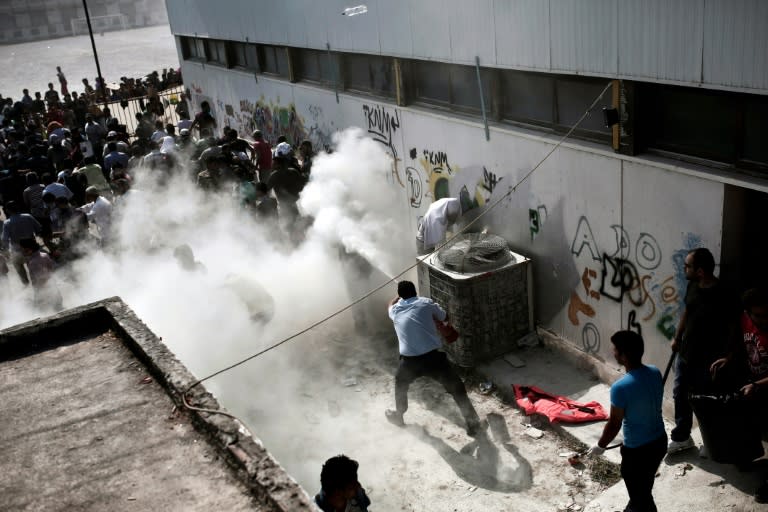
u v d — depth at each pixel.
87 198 12.15
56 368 4.51
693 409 5.38
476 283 7.70
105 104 26.25
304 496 3.06
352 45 10.96
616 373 7.12
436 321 6.91
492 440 6.86
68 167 14.84
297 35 13.01
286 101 14.72
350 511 4.65
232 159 13.15
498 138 8.03
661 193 6.06
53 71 65.69
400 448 6.91
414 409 7.54
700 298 5.26
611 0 6.05
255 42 15.30
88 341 4.82
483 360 8.02
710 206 5.64
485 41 7.82
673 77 5.62
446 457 6.70
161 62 68.00
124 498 3.31
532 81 7.56
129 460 3.57
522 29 7.21
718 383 5.19
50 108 27.66
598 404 6.95
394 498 6.22
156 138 16.44
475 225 8.85
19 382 4.38
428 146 9.50
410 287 6.94
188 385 3.98
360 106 11.30
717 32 5.16
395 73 10.02
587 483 6.12
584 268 7.21
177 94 31.02
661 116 6.11
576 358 7.63
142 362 4.45
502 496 6.10
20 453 3.70
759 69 4.91
